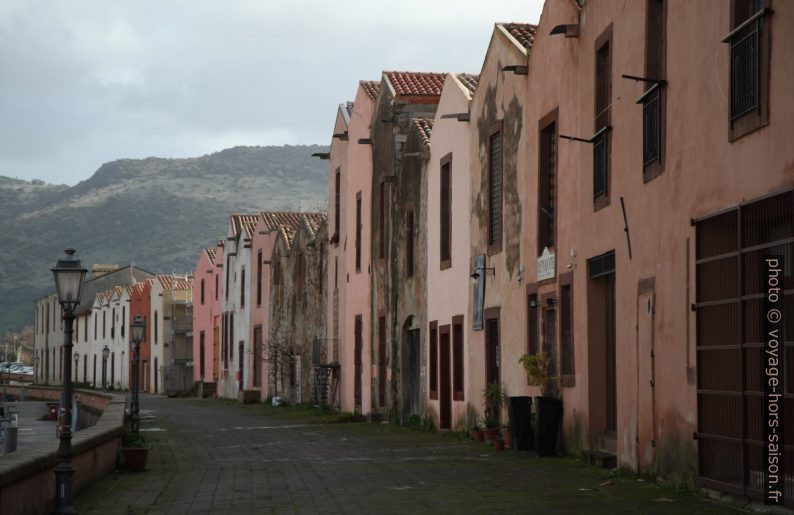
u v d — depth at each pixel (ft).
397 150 122.21
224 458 82.12
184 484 63.82
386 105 126.41
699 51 49.80
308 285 175.01
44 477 49.29
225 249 247.91
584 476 60.49
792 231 40.96
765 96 42.60
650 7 57.26
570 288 72.33
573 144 72.23
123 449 72.59
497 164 90.94
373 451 84.02
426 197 111.96
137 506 53.98
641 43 58.13
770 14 42.19
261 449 90.58
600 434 67.77
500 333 88.28
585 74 68.64
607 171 63.62
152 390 314.35
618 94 61.87
